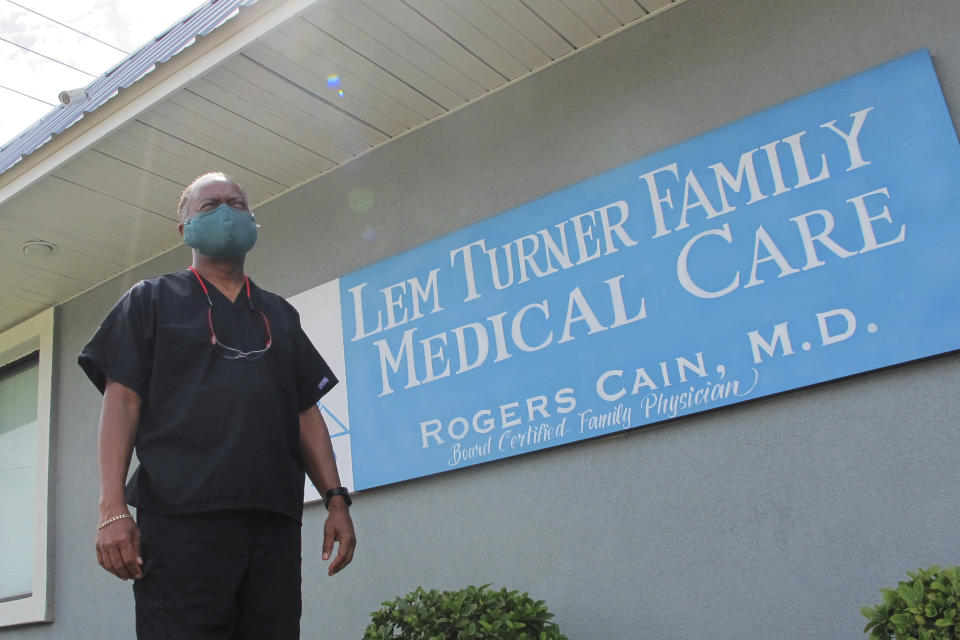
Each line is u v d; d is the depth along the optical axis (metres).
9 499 5.94
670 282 3.38
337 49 3.66
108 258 5.32
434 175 4.23
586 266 3.60
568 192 3.72
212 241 2.24
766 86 3.35
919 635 2.13
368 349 4.19
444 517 3.82
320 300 4.45
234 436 2.05
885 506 2.85
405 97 4.07
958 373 2.80
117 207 4.72
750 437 3.13
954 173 2.89
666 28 3.62
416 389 3.98
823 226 3.10
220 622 1.96
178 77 3.71
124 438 2.03
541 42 3.77
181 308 2.16
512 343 3.74
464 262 3.97
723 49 3.47
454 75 3.94
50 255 5.14
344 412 4.19
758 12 3.42
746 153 3.31
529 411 3.63
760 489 3.08
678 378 3.29
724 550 3.11
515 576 3.57
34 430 5.94
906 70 3.04
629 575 3.30
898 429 2.87
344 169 4.59
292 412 2.26
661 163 3.50
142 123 4.00
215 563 1.97
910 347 2.86
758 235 3.22
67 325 5.77
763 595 3.01
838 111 3.14
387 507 4.00
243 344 2.19
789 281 3.12
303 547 4.28
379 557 3.98
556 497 3.53
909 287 2.90
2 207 4.52
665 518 3.26
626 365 3.42
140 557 1.96
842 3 3.24
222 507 1.98
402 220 4.29
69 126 4.02
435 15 3.50
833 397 3.00
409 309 4.10
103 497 1.95
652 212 3.48
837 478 2.95
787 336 3.09
